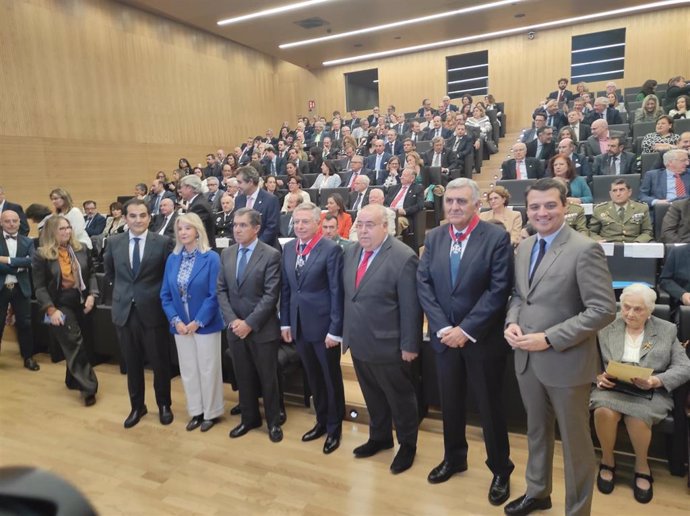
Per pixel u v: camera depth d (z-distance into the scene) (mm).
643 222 3453
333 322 2301
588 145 4910
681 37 9133
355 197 5160
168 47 9109
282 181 6363
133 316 2660
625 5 8773
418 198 4855
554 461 2219
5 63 6465
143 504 2010
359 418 2713
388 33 9633
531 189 1680
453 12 8609
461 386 2027
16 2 6586
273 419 2549
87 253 3227
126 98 8219
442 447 2396
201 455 2385
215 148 10297
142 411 2791
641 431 1923
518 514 1846
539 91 10359
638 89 8570
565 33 9977
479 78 10930
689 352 2100
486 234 1905
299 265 2395
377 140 6613
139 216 2635
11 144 6527
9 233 3607
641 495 1913
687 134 3979
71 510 311
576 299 1633
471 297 1909
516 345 1659
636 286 2064
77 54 7406
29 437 2592
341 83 12172
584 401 1646
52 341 3775
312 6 8109
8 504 302
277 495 2045
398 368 2131
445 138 7117
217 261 2635
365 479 2143
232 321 2447
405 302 2082
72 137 7320
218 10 8164
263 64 11914
